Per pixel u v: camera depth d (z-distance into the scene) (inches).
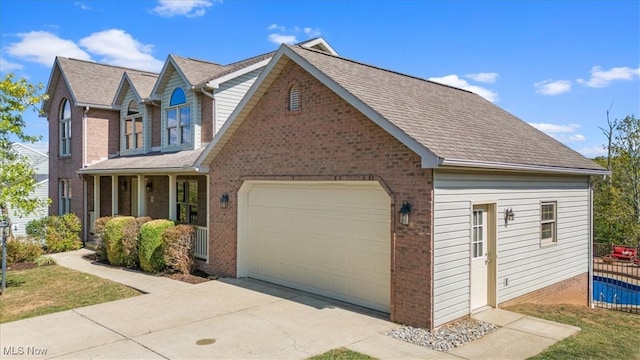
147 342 305.3
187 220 719.1
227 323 346.0
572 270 501.7
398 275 344.5
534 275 439.5
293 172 435.2
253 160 484.1
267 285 475.5
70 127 866.1
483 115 521.7
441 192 329.4
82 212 820.6
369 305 387.2
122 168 674.2
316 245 435.8
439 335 316.5
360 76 437.1
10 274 555.2
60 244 745.6
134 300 418.0
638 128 938.7
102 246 643.5
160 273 545.3
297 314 369.1
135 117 797.9
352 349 291.1
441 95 531.5
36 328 337.4
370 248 386.6
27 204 483.2
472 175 358.6
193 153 631.2
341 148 387.9
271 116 461.4
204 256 562.3
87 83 850.8
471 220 357.1
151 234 551.5
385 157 352.2
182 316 364.8
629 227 903.1
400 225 342.3
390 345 298.5
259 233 502.3
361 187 393.7
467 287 354.6
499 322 349.1
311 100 417.4
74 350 290.8
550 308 420.8
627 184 936.9
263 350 290.0
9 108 521.3
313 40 721.6
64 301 421.1
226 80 643.5
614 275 704.4
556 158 462.0
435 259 324.8
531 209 433.7
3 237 465.7
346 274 407.5
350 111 380.8
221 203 527.5
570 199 496.7
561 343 307.9
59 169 893.8
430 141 328.8
